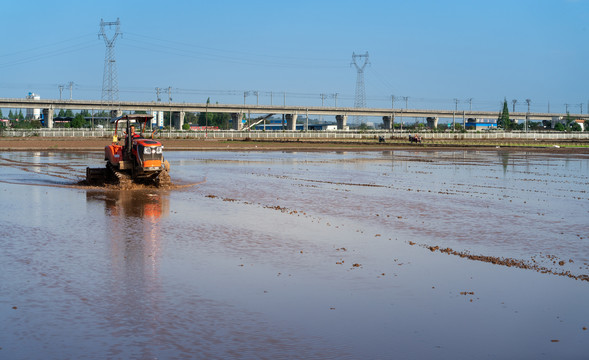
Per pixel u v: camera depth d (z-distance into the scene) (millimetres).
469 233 19734
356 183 37281
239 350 9219
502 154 80000
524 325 10469
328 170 48125
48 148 76625
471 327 10352
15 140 100938
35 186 32812
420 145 109125
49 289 12383
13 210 23594
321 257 15656
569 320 10742
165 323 10406
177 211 23812
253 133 139125
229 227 20188
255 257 15555
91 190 31094
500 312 11180
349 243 17641
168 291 12320
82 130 124812
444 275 13898
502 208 26203
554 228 21000
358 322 10555
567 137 167750
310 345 9445
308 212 24188
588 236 19469
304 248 16812
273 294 12203
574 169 52312
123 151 32438
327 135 147000
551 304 11688
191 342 9539
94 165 48906
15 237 17891
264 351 9180
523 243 18109
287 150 86500
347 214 23734
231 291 12383
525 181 40062
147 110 164500
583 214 24594
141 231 19141
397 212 24500
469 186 36219
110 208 24406
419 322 10578
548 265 15148
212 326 10281
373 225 21078
